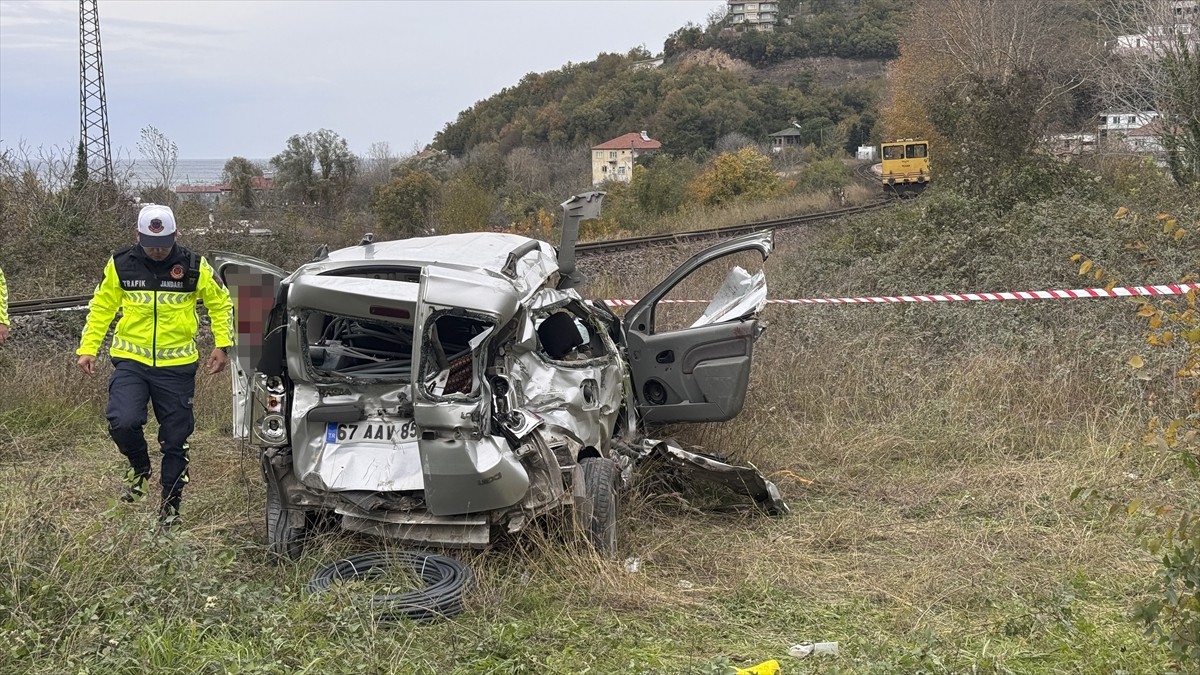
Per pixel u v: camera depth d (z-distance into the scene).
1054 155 16.28
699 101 104.00
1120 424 7.63
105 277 6.07
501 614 4.89
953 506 6.70
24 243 16.38
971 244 12.35
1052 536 5.99
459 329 6.02
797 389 8.96
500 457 5.31
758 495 6.68
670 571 5.68
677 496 6.83
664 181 35.34
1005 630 4.73
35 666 3.90
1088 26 47.41
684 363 7.48
